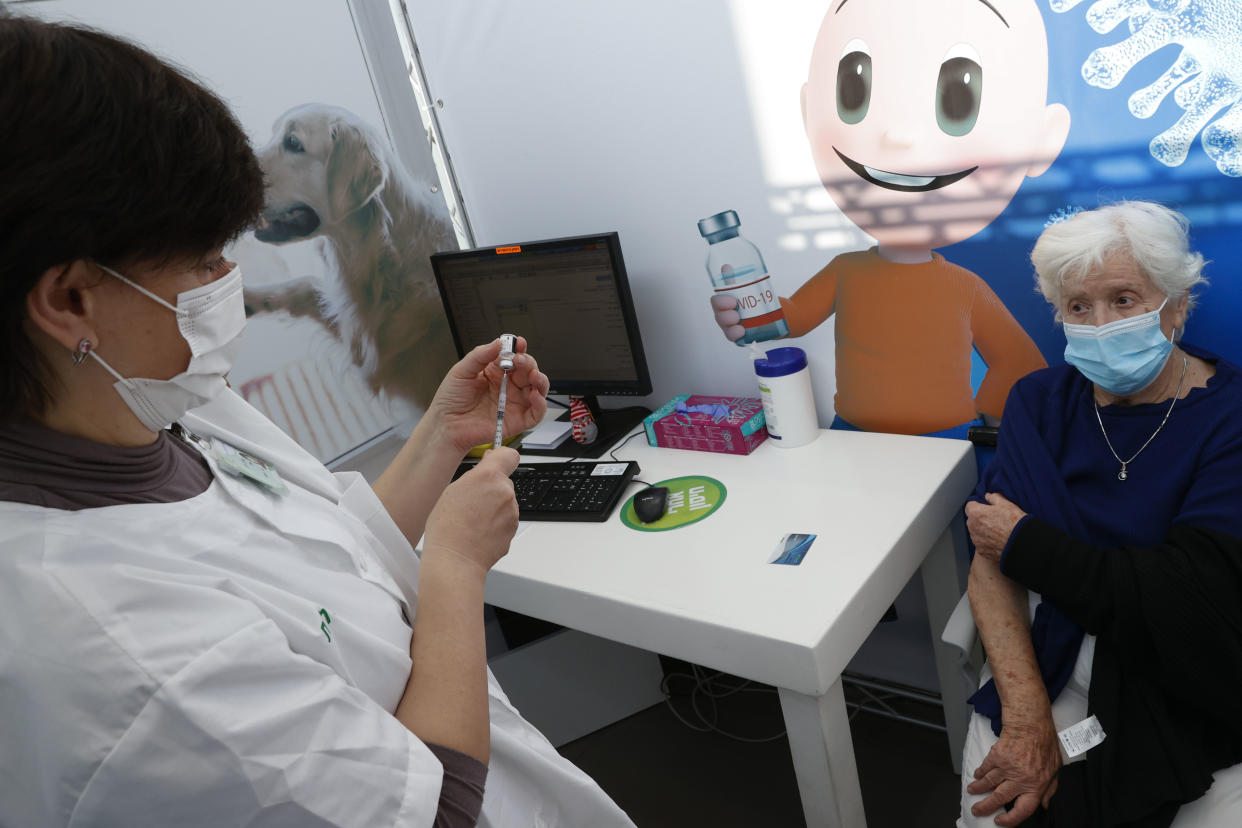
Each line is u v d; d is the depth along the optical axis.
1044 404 1.35
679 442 1.80
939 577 1.57
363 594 0.74
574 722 2.04
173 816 0.53
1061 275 1.21
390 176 1.99
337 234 1.90
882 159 1.51
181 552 0.63
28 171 0.50
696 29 1.62
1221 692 1.09
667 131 1.74
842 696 1.22
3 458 0.58
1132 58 1.25
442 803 0.63
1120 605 1.12
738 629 1.19
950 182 1.46
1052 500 1.27
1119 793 1.10
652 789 1.87
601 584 1.37
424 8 1.95
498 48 1.90
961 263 1.50
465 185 2.13
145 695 0.52
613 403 2.12
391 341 2.03
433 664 0.69
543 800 0.89
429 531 0.78
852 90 1.50
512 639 1.96
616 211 1.90
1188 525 1.13
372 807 0.58
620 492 1.65
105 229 0.53
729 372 1.89
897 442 1.63
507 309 1.96
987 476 1.38
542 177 1.97
